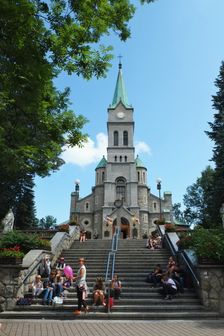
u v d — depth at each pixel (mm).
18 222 37000
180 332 9203
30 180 37125
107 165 62281
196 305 12164
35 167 9383
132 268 16828
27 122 9148
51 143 9586
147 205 61688
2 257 12781
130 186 60625
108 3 8555
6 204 34156
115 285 12852
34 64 7531
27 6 6961
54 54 8344
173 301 12422
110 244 23016
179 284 13203
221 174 29719
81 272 11914
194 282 13461
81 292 11617
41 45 7910
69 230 23516
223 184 29234
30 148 8477
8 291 12352
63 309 11969
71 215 61500
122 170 62219
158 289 13539
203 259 12625
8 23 7027
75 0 7945
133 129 66625
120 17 8609
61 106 10109
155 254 19141
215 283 12258
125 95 71375
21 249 16312
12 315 11430
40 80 7859
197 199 67875
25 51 7422
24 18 7074
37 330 9430
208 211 30969
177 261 17031
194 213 67625
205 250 12805
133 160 62875
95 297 12195
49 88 9117
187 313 11469
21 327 9883
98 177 64062
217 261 12562
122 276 15648
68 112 10086
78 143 10148
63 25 8055
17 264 12742
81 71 8914
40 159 9414
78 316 11375
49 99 9406
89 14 8266
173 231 22609
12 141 8562
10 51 7332
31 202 38438
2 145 7754
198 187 68125
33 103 8281
